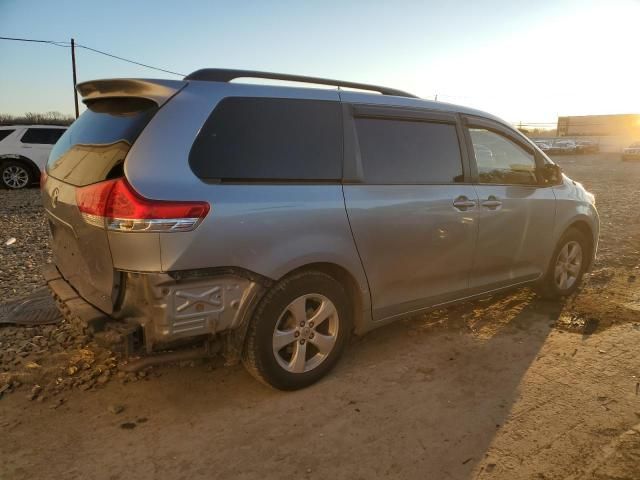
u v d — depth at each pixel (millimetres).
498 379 3498
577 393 3312
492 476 2521
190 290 2717
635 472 2539
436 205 3752
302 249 3066
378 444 2777
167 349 2783
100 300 2906
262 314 3023
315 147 3248
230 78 3076
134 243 2598
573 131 64688
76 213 2906
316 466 2602
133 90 2984
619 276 5926
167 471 2559
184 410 3090
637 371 3613
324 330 3438
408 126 3744
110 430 2881
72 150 3291
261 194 2945
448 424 2965
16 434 2830
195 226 2678
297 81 3391
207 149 2850
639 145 35281
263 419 3004
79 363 3621
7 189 14070
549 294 5000
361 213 3350
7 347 3838
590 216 5168
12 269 6000
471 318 4613
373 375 3547
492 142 4324
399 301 3721
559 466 2592
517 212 4355
